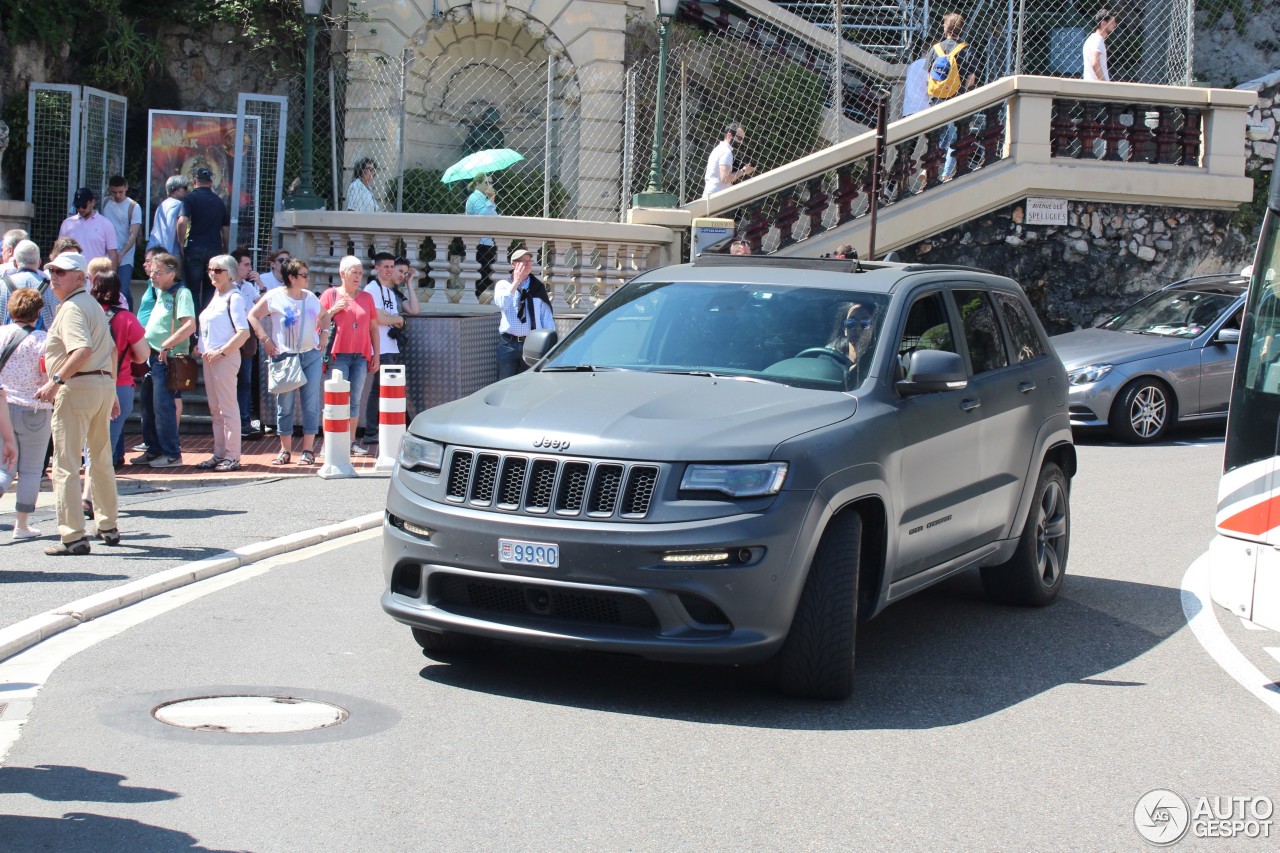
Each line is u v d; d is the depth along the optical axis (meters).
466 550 6.25
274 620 7.72
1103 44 20.16
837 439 6.38
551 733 5.91
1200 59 26.84
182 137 19.52
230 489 12.24
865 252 18.89
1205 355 16.16
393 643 7.30
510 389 7.01
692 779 5.39
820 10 23.05
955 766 5.64
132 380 12.41
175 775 5.24
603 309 7.88
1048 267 19.95
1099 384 15.80
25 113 20.36
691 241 17.89
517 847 4.68
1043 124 19.58
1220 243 20.77
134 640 7.25
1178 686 6.90
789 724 6.12
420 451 6.62
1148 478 13.50
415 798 5.09
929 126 19.12
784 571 6.05
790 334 7.25
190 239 16.42
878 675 6.97
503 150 18.30
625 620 6.09
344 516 10.97
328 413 12.95
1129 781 5.52
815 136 20.73
